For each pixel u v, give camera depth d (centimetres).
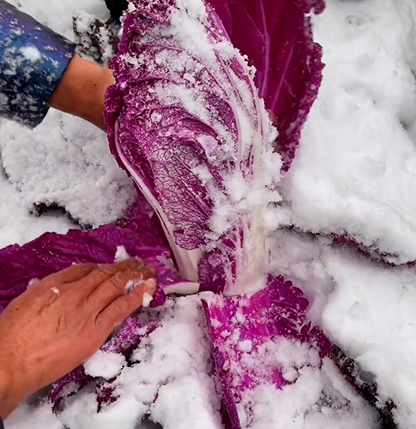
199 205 85
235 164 84
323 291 90
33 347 82
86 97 90
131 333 89
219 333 87
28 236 102
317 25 100
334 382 87
